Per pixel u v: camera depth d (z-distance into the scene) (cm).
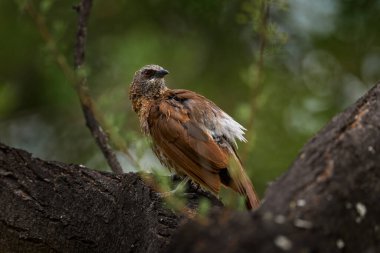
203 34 1727
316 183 627
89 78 1556
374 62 1684
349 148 652
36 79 1688
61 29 1145
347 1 1672
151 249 837
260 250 575
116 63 1550
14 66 1686
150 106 1188
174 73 1667
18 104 1705
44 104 1705
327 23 1688
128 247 875
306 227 592
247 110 759
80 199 879
